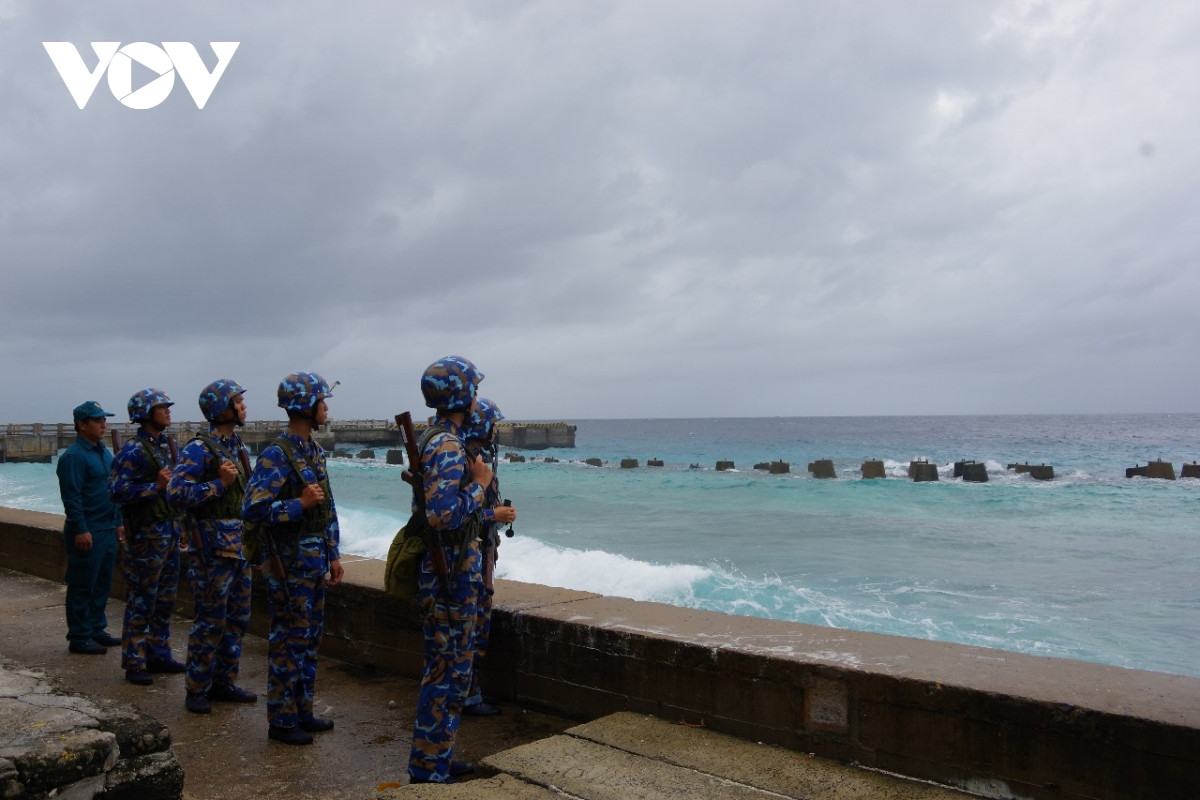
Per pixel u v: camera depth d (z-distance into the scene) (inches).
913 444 3063.5
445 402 140.4
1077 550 636.7
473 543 141.5
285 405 163.0
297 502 158.6
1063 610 422.3
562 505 1004.6
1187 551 628.7
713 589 460.4
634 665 157.8
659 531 760.3
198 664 178.4
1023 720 117.0
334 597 217.3
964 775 121.3
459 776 143.8
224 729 169.0
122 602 295.1
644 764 131.0
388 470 1761.8
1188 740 105.4
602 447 3061.0
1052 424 6432.1
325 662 215.5
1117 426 5590.6
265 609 243.3
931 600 445.4
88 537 228.1
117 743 110.9
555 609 178.5
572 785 123.3
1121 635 372.2
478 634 171.8
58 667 215.8
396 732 167.0
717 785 123.3
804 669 135.9
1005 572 535.2
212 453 177.9
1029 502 997.2
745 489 1200.8
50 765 102.5
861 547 654.5
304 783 142.3
